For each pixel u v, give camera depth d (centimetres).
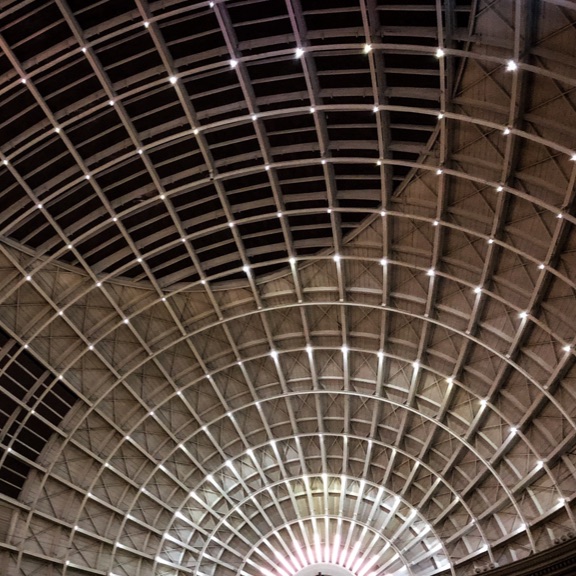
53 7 2773
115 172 3506
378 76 2802
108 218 3694
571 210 2861
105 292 4003
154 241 3847
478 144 3003
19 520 4409
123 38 2902
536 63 2491
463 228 3309
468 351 3984
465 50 2645
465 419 4275
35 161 3362
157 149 3344
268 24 2822
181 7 2781
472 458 4425
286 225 3775
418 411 4406
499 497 4309
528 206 3109
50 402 4362
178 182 3603
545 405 3800
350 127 3164
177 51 2952
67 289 3966
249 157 3406
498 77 2700
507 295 3509
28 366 4159
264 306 4225
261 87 3097
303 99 3066
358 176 3444
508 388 3941
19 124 3177
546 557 3781
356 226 3741
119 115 3152
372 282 3991
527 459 4044
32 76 2903
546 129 2714
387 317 4125
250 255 3969
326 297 4162
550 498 3947
